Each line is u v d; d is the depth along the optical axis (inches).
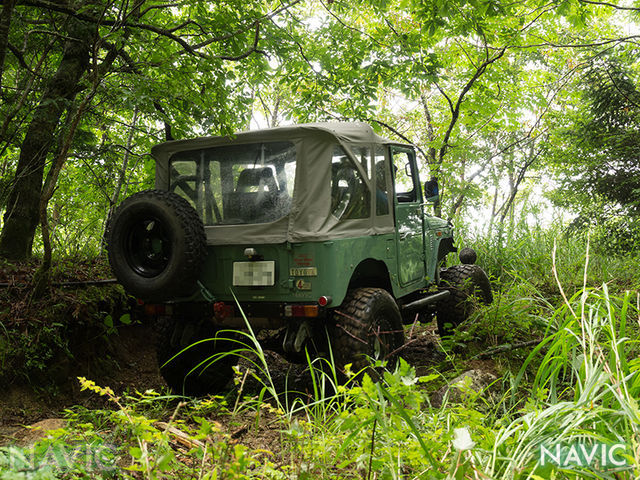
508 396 154.4
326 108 362.6
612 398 91.2
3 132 212.4
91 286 212.4
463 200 413.7
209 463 87.4
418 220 223.5
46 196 172.9
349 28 353.7
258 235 166.4
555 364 110.6
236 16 250.1
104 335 207.9
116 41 188.2
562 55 524.4
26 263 222.7
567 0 304.2
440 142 428.1
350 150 176.2
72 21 217.0
